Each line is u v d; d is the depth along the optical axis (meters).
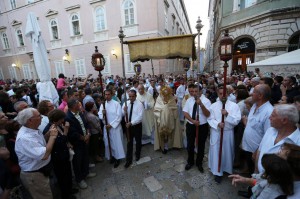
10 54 19.58
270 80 3.79
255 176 1.78
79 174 3.03
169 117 3.95
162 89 4.07
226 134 3.00
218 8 19.50
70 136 2.87
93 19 14.16
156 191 2.93
